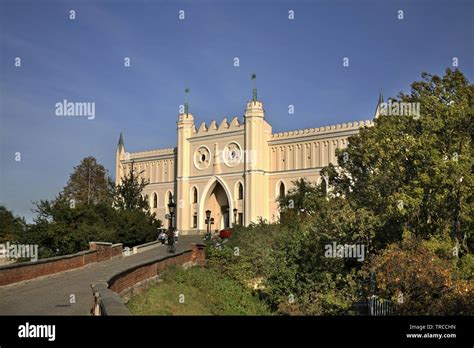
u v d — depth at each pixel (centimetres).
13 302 1933
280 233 4147
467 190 2747
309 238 3356
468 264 2536
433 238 2673
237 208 8612
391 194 3044
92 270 3164
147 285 2883
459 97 3025
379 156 3164
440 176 2717
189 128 9419
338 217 3152
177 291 3036
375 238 3122
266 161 8581
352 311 2823
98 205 5500
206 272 3775
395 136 3048
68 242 4372
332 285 3008
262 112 8575
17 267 2442
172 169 9719
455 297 2150
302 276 3300
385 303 2372
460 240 2916
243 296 3525
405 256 2372
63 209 4575
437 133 2944
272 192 8512
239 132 8694
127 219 5472
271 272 3441
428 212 2905
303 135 8206
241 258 3928
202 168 9138
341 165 3956
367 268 2702
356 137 3862
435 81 3128
